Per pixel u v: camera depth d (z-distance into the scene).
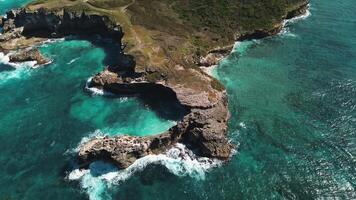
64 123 93.00
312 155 83.81
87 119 94.19
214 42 118.56
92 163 81.81
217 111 92.19
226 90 102.94
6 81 106.94
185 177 79.50
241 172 80.31
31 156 84.50
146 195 75.94
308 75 107.88
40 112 96.38
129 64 105.75
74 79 107.44
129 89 101.38
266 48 120.25
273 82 105.75
